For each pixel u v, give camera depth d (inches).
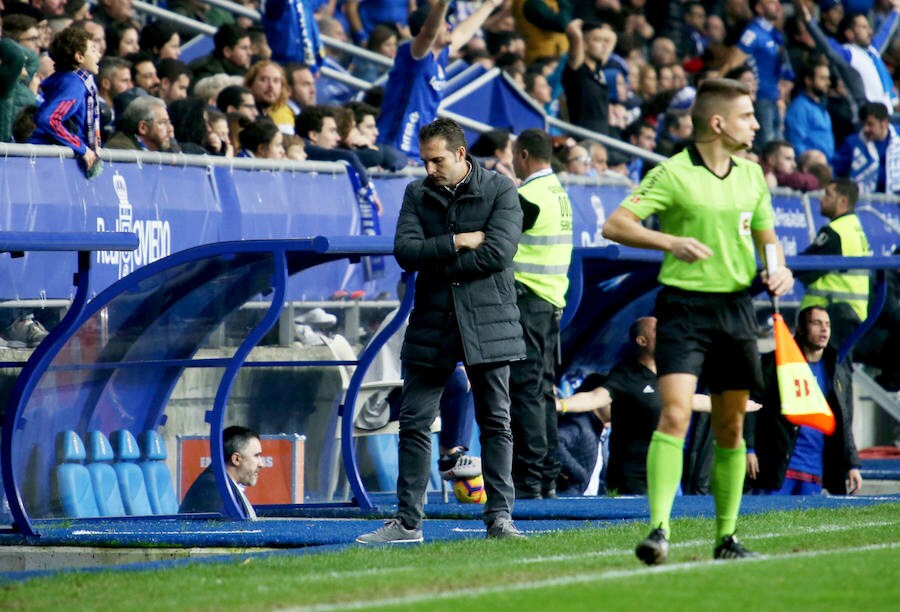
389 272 1537.9
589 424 1599.4
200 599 740.0
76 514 1275.8
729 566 840.3
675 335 871.7
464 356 1005.2
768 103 2620.6
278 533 1098.1
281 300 1225.4
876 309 1691.7
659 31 2940.5
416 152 1819.6
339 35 2394.2
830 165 2556.6
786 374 866.1
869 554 898.7
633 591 749.3
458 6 2503.7
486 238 1005.2
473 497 1392.7
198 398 1389.0
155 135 1427.2
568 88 2301.9
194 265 1266.0
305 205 1502.2
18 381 1159.0
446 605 709.3
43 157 1280.8
